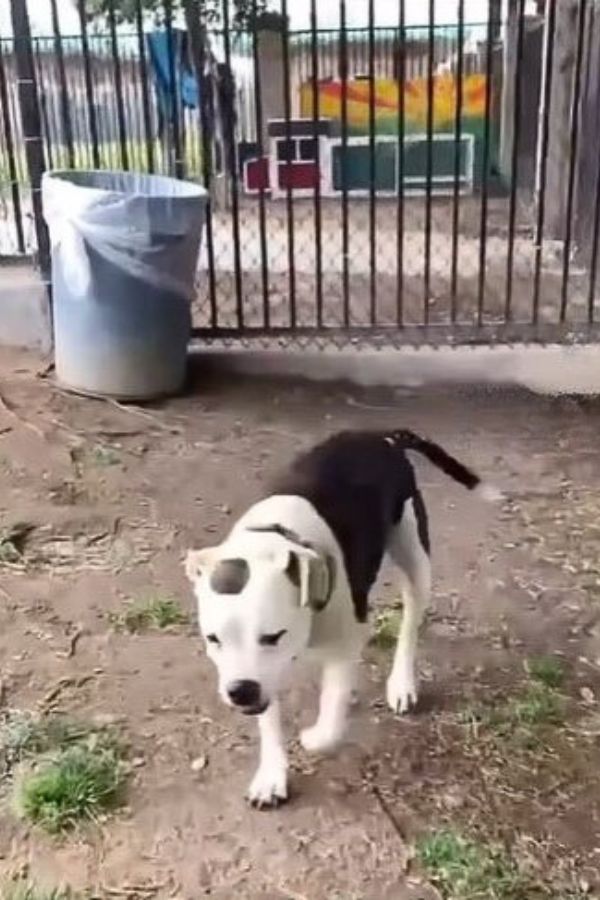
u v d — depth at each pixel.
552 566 3.04
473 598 2.84
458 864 1.91
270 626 1.75
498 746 2.24
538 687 2.45
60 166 6.58
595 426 4.13
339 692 2.08
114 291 4.08
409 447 2.35
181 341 4.27
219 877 1.89
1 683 2.44
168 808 2.05
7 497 3.38
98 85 6.64
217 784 2.12
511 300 5.00
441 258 6.65
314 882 1.88
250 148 8.28
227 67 4.52
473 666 2.53
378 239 7.16
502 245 6.87
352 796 2.09
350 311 5.20
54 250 4.18
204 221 4.33
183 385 4.36
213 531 3.20
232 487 3.51
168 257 4.10
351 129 8.69
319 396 4.40
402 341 4.67
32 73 4.48
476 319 4.84
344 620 1.96
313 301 5.56
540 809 2.07
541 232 4.88
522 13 4.60
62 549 3.07
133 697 2.39
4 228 5.73
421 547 2.31
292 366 4.63
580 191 6.15
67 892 1.85
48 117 6.25
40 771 2.13
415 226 7.60
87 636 2.64
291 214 4.64
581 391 4.49
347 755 2.20
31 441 3.79
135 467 3.64
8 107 5.06
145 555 3.04
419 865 1.92
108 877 1.89
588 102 6.04
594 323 4.70
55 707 2.36
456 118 4.62
